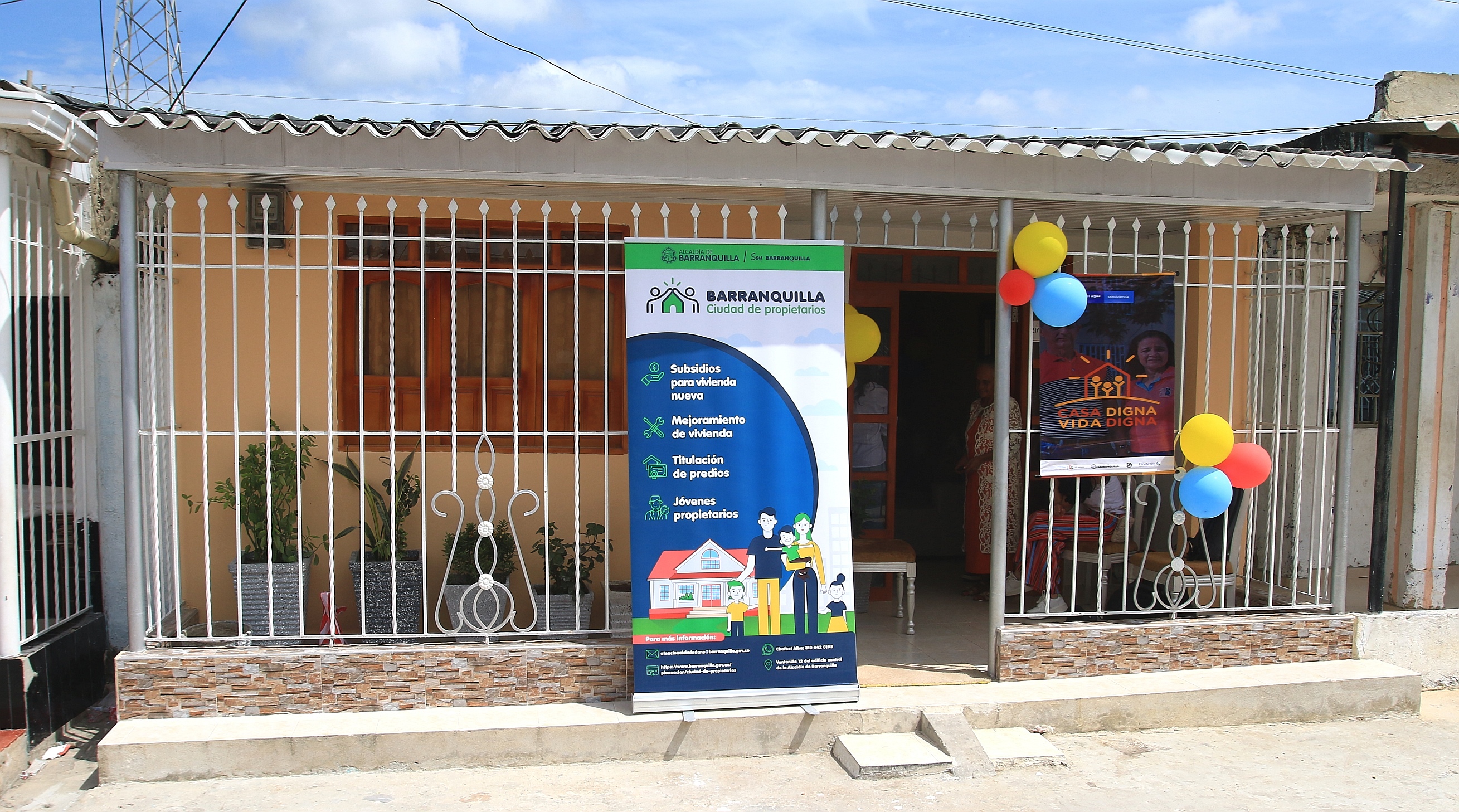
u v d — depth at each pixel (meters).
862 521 6.90
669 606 4.62
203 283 4.62
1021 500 7.06
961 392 10.30
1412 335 6.11
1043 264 4.96
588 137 4.48
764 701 4.67
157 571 4.68
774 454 4.71
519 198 5.55
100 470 5.44
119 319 5.24
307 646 4.89
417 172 4.59
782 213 4.74
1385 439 5.71
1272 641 5.48
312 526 5.91
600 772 4.43
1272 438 6.92
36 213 4.98
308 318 5.87
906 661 5.51
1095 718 4.97
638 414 4.64
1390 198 5.63
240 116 4.46
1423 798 4.34
